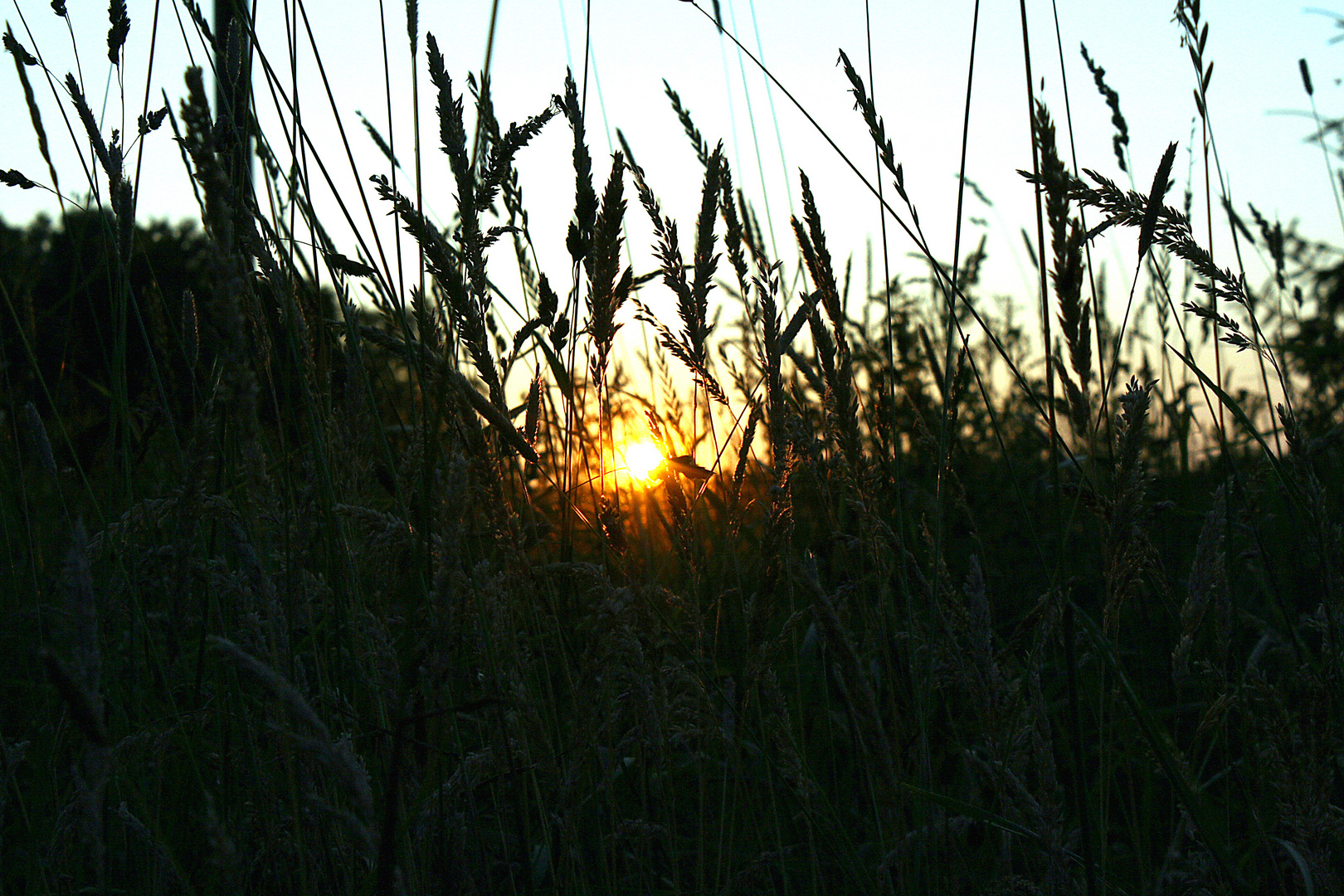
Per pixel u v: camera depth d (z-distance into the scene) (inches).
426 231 42.3
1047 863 48.9
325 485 47.2
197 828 52.0
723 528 70.9
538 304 50.3
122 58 58.0
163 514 50.1
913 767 56.7
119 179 52.2
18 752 46.9
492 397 44.5
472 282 44.3
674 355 49.8
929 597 52.6
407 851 40.6
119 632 50.3
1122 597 44.1
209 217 33.0
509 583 44.6
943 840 55.4
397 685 44.8
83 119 51.0
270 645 39.6
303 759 41.6
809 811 48.8
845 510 65.6
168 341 63.1
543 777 46.3
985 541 99.8
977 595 45.3
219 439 56.4
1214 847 43.5
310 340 47.9
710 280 49.2
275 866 47.5
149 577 54.1
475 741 64.1
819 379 53.8
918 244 51.8
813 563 42.7
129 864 50.2
